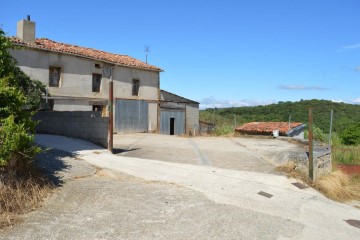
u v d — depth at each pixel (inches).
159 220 207.3
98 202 227.9
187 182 297.4
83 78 740.0
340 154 586.2
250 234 199.6
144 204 231.6
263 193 284.8
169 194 258.2
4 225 180.9
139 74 875.4
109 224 195.8
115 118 802.8
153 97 915.4
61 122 473.7
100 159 351.3
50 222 191.6
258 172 350.9
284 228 214.8
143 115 878.4
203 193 270.4
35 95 530.9
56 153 341.4
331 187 336.8
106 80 791.1
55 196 229.5
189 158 428.1
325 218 248.2
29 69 644.7
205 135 1002.1
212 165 383.2
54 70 692.7
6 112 227.8
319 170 375.6
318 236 210.8
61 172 279.6
